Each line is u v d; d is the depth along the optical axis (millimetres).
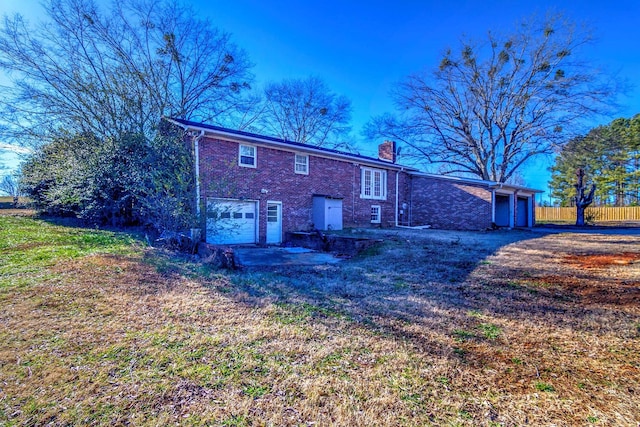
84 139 11664
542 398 2391
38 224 11867
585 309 4305
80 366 2768
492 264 7301
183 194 9336
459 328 3764
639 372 2736
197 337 3404
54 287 4891
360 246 10102
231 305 4508
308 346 3244
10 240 8578
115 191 11500
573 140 20953
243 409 2250
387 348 3223
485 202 16891
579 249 9125
